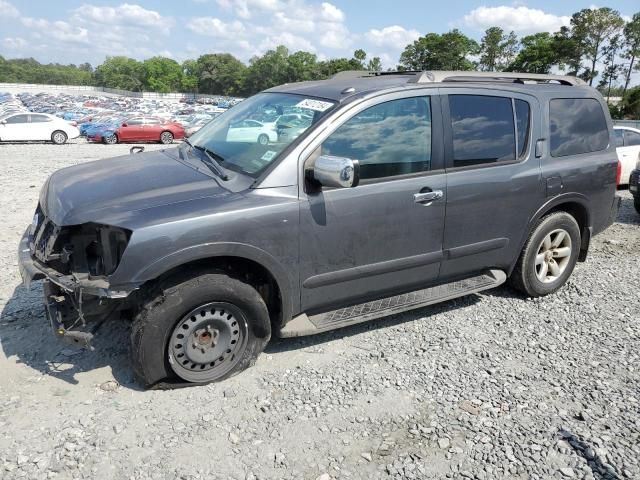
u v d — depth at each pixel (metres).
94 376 3.61
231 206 3.36
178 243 3.18
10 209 8.45
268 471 2.81
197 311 3.39
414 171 4.03
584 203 5.10
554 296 5.22
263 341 3.72
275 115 4.08
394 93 3.96
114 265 3.22
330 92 4.05
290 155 3.59
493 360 3.99
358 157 3.79
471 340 4.29
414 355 4.04
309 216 3.60
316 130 3.66
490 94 4.45
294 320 3.82
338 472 2.82
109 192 3.48
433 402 3.46
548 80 5.10
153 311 3.25
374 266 3.97
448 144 4.18
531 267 4.94
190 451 2.93
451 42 98.69
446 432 3.17
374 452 2.99
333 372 3.76
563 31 74.62
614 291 5.41
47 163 15.84
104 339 4.09
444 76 4.29
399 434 3.14
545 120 4.77
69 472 2.75
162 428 3.10
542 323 4.63
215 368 3.58
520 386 3.66
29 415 3.17
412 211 4.01
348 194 3.73
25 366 3.71
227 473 2.79
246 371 3.72
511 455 2.98
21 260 3.58
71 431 3.04
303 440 3.05
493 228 4.53
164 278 3.34
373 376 3.73
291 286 3.67
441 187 4.12
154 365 3.33
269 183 3.52
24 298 4.82
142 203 3.32
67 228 3.31
